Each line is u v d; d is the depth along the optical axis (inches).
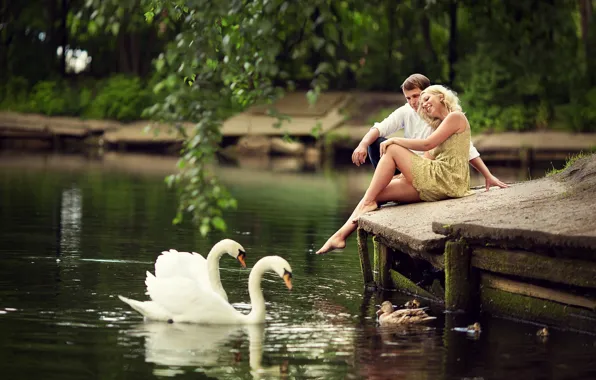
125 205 716.0
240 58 385.7
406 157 422.0
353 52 1574.8
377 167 424.5
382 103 1601.9
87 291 369.1
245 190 896.3
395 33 1621.6
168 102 371.9
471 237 346.6
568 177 426.6
